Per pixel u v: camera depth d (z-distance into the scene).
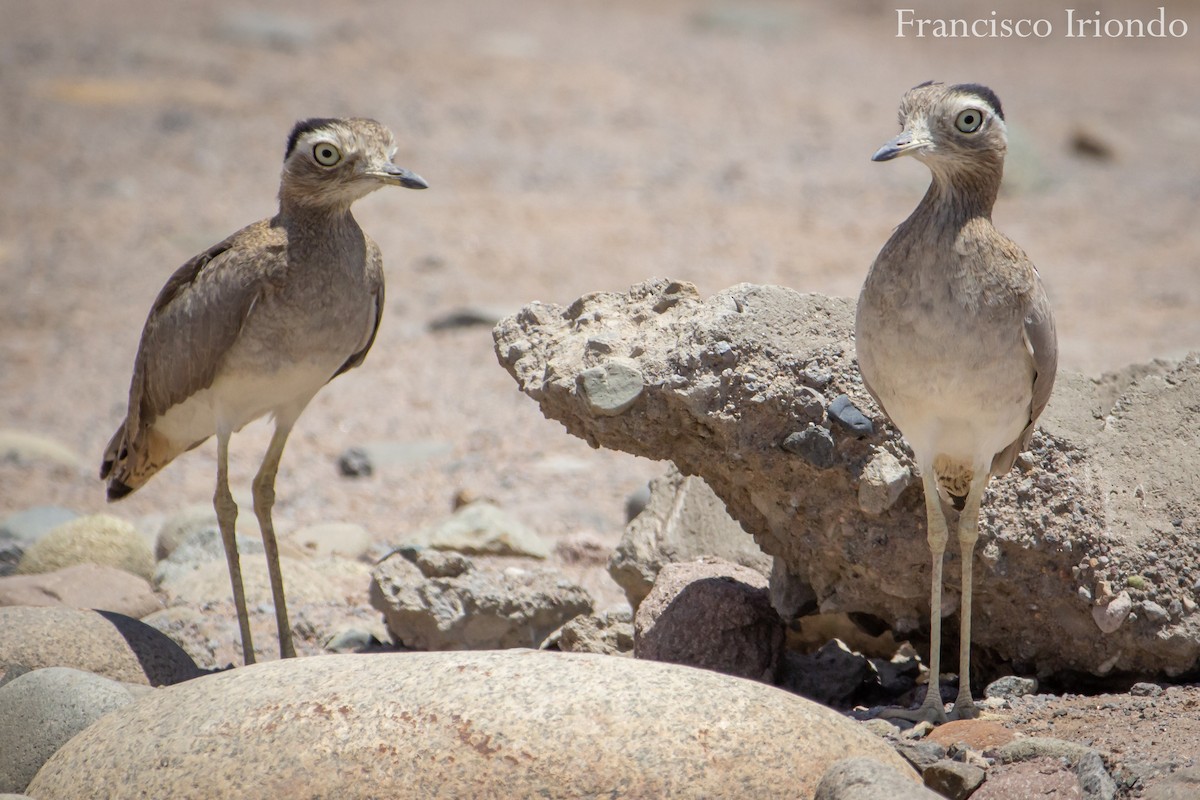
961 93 8.39
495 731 7.01
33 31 46.69
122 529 12.84
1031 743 7.85
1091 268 26.58
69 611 9.85
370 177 9.88
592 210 30.19
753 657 9.73
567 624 10.52
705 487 11.25
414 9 54.25
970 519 8.80
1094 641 9.36
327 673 7.55
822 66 46.88
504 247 27.17
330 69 42.59
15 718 8.39
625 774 6.89
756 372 9.38
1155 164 35.81
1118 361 19.69
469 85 41.34
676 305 9.92
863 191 32.41
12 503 15.34
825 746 7.20
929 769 7.62
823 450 9.26
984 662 9.99
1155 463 9.62
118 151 33.84
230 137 35.19
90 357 21.30
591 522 14.63
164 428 10.81
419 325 22.58
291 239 9.89
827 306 9.77
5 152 33.50
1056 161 35.59
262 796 6.97
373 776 6.96
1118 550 9.23
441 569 11.18
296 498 15.62
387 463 16.69
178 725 7.42
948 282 8.27
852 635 10.67
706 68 45.59
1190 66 48.69
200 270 10.19
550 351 10.00
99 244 27.06
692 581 10.10
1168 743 7.89
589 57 46.25
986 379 8.40
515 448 17.17
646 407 9.48
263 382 10.09
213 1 53.69
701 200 31.23
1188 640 9.11
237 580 10.18
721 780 6.92
